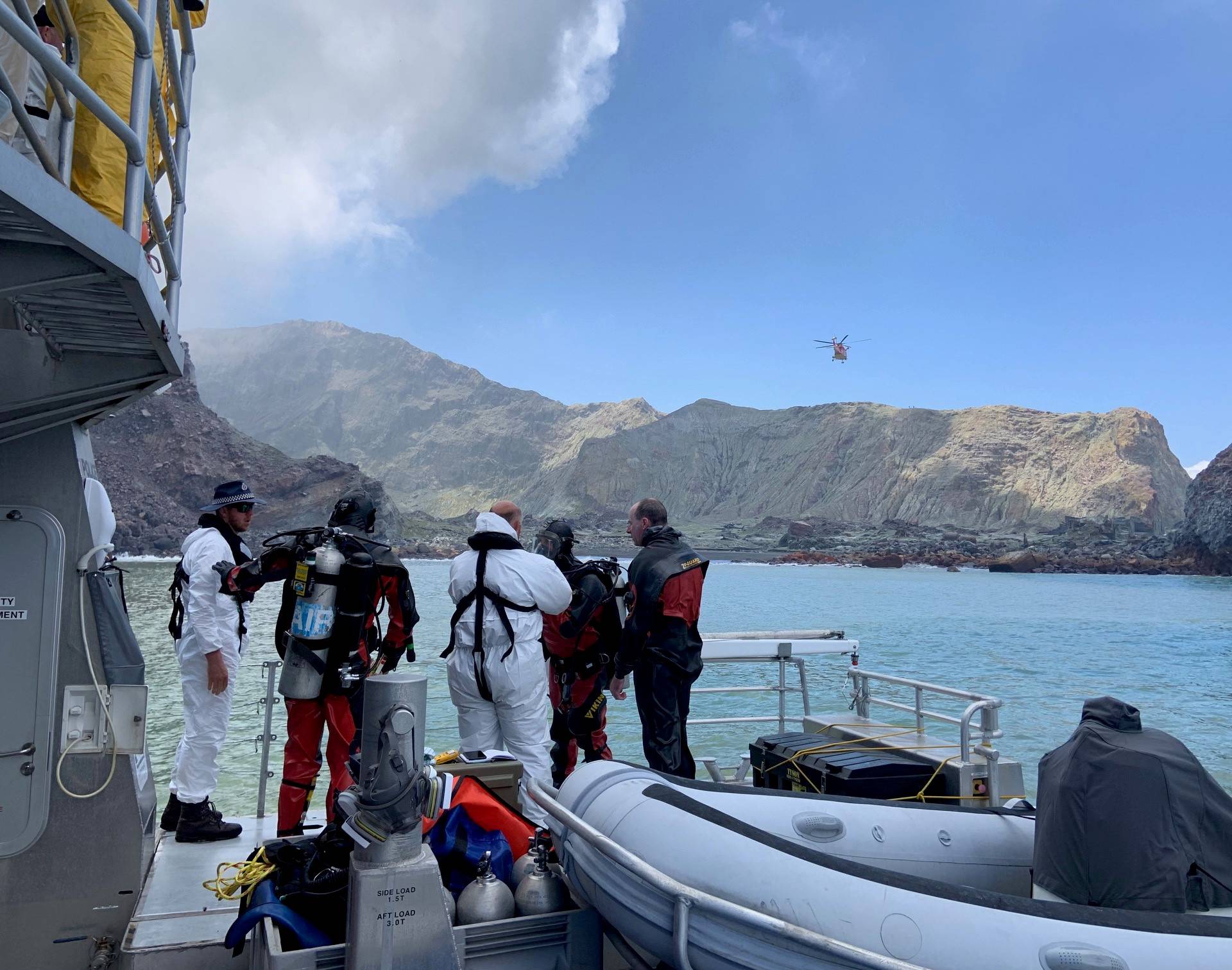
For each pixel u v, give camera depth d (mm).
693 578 4785
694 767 4949
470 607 4359
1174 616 74750
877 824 3682
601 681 5227
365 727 2615
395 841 2594
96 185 2762
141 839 3529
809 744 5117
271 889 2969
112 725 3447
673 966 2777
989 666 36062
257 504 4930
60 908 3412
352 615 4098
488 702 4379
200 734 4570
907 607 80312
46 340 3117
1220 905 3078
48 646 3379
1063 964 2529
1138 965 2547
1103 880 3102
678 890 2574
